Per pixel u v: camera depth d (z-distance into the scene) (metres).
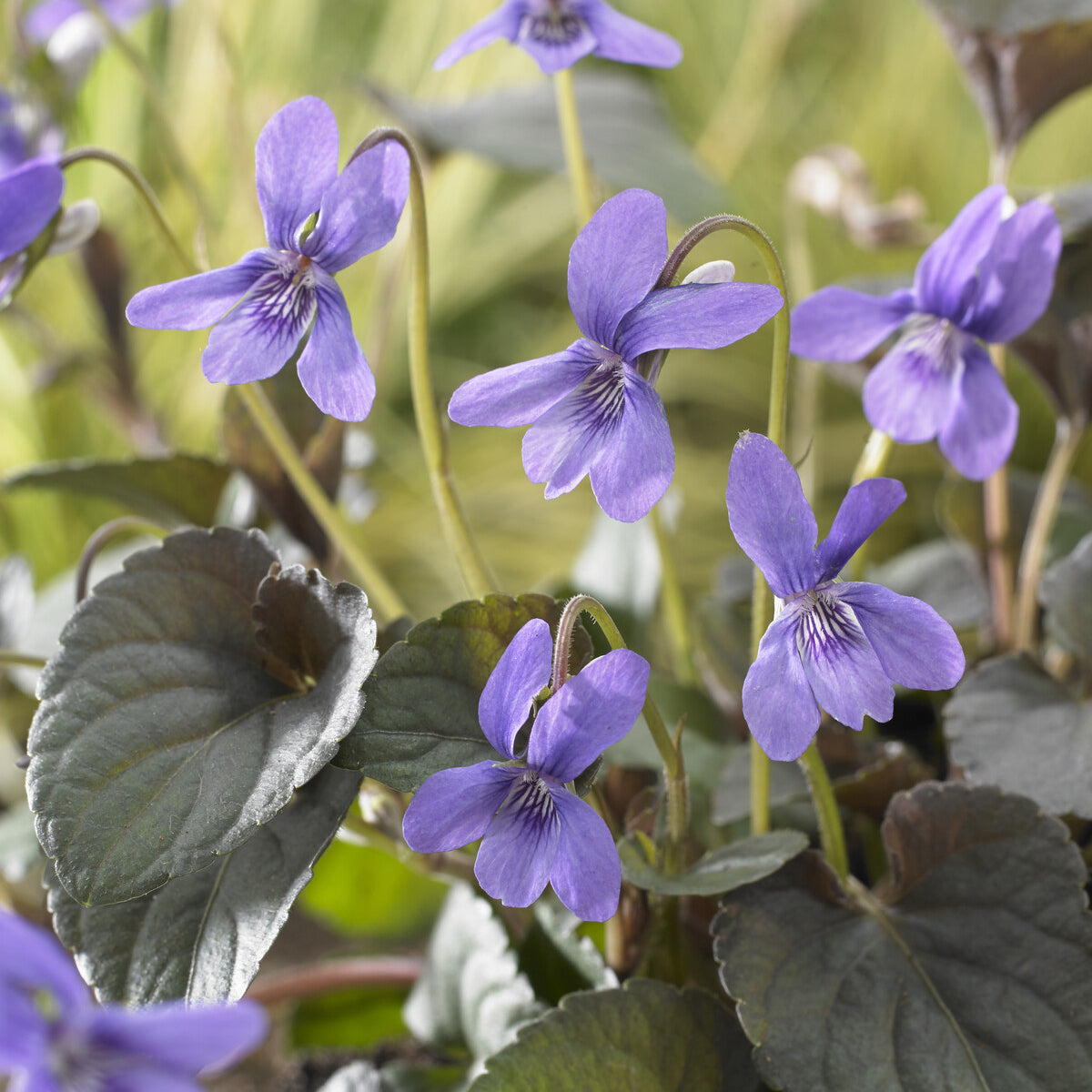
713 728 0.31
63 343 0.46
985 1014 0.27
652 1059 0.27
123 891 0.26
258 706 0.27
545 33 0.29
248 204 0.40
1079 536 0.33
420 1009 0.29
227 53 0.39
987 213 0.27
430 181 0.38
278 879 0.26
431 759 0.26
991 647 0.32
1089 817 0.28
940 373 0.28
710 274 0.26
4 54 0.42
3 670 0.32
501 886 0.25
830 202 0.37
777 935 0.27
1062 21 0.30
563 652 0.26
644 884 0.26
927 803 0.28
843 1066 0.27
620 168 0.37
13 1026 0.23
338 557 0.31
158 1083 0.23
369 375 0.26
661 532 0.31
